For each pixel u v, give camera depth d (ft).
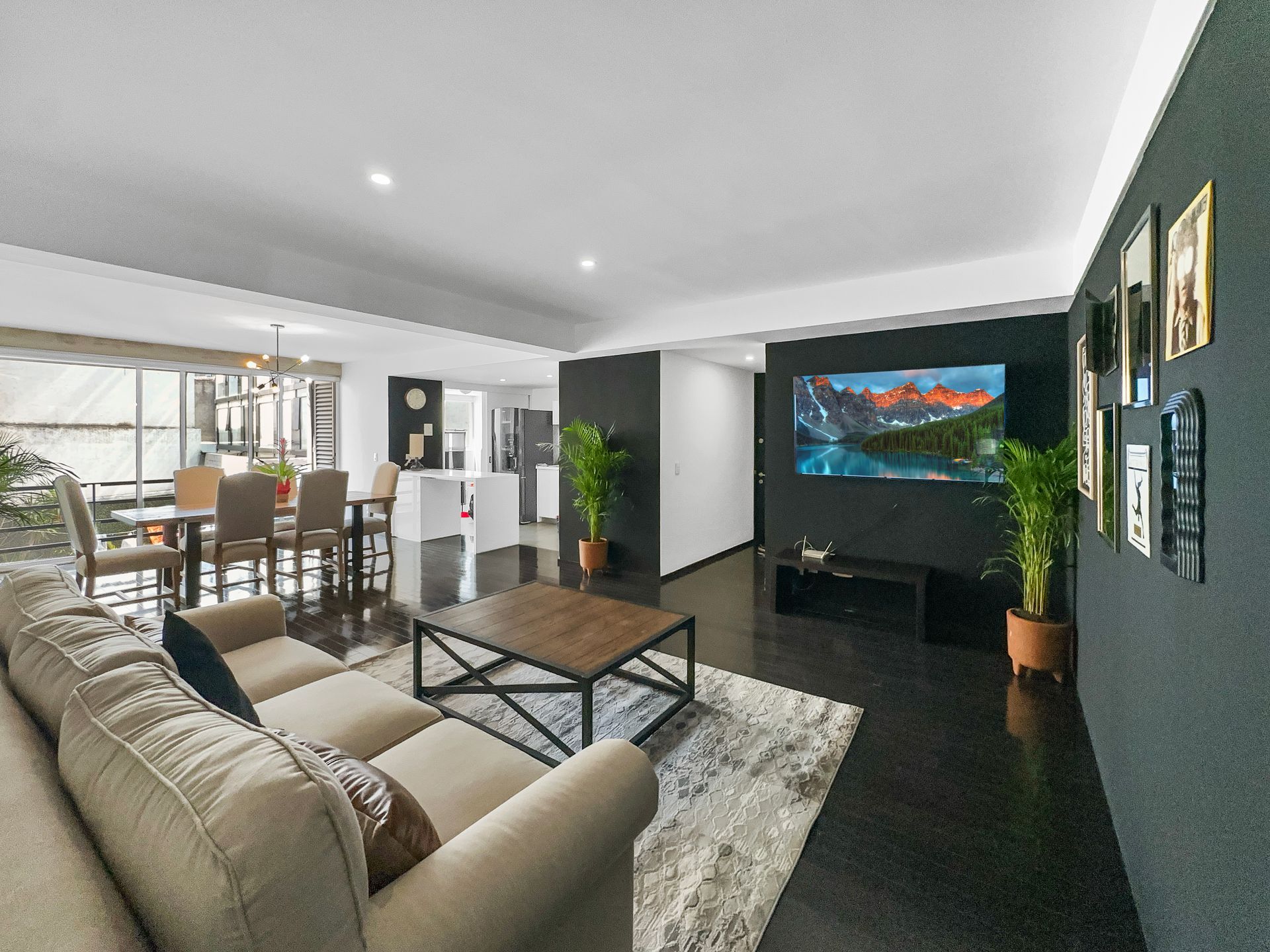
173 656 4.71
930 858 6.09
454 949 2.85
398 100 6.00
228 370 22.31
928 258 11.05
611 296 14.06
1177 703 4.42
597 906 3.98
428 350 22.65
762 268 11.73
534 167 7.45
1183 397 4.10
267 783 2.39
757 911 5.36
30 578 5.59
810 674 10.76
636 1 4.59
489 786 4.82
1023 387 12.29
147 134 6.65
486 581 17.57
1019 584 12.67
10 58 5.26
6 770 2.83
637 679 10.10
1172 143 4.61
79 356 18.81
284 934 2.25
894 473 13.62
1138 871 5.41
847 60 5.36
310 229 9.60
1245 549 3.23
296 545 15.66
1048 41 5.08
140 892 2.34
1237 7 3.36
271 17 4.74
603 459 18.07
